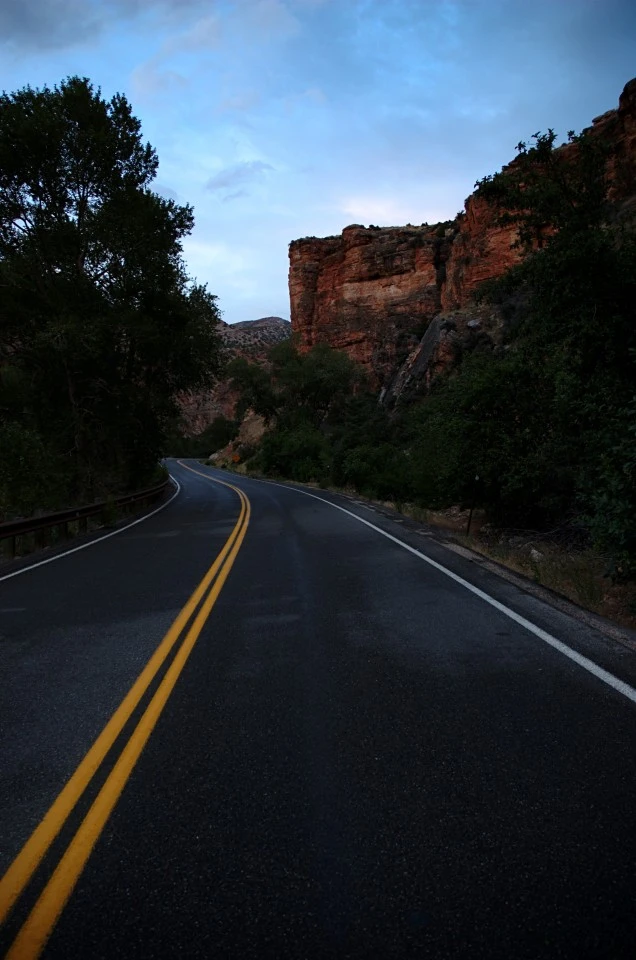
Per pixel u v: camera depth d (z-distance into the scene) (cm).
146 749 368
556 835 269
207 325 2748
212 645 577
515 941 210
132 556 1197
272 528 1599
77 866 258
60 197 2278
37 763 355
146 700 445
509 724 387
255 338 19238
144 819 293
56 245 2262
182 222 2528
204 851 266
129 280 2325
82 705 440
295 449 5119
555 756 343
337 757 350
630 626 623
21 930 222
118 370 2533
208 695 452
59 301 2222
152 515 2253
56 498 1881
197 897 236
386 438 3891
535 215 1163
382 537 1334
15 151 2144
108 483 2480
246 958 206
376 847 264
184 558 1138
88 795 317
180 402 2998
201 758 354
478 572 905
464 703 422
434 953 205
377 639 580
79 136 2191
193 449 12862
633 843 262
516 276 1144
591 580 773
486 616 653
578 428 1165
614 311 877
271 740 375
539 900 229
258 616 682
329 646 563
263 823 286
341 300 8050
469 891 235
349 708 420
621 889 233
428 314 7406
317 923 221
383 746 362
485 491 1538
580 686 447
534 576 866
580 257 845
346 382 6506
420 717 402
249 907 230
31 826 291
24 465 1716
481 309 4941
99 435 2523
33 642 611
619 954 203
